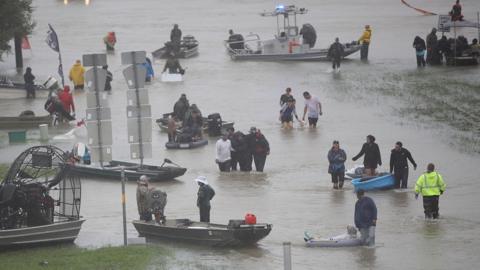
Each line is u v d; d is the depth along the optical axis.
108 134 104.94
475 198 125.31
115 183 134.25
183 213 115.75
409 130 172.38
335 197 125.69
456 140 163.62
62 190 104.25
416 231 108.69
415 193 116.44
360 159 149.88
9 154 152.25
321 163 147.38
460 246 101.88
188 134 159.75
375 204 112.81
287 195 127.06
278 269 92.06
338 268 93.69
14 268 89.69
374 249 101.06
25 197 98.56
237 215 115.75
